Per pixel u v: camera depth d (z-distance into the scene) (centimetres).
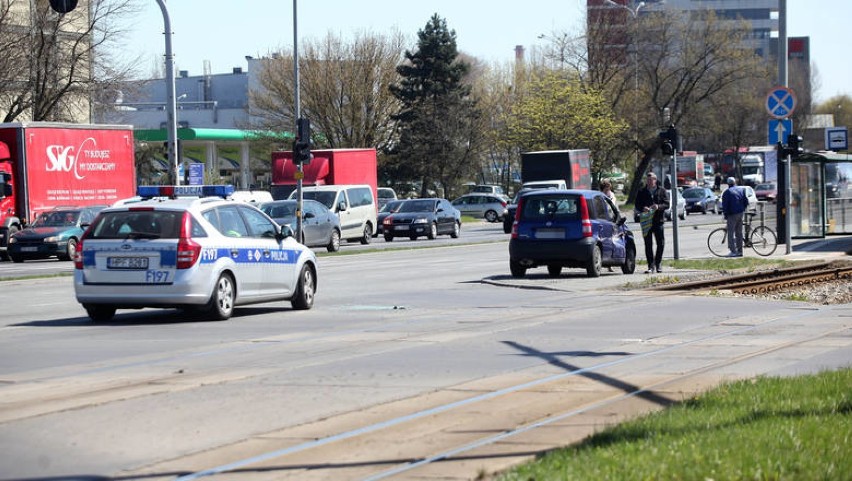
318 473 1318
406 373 2106
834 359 2272
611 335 2709
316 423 1634
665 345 2516
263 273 3306
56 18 9644
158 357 2356
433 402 1803
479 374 2095
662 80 15562
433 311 3369
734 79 15638
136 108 19800
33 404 1792
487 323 2997
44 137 7375
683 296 3831
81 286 3075
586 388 1934
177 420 1655
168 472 1334
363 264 6097
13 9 10019
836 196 7525
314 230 7175
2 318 3344
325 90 14800
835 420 1462
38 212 7338
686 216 12900
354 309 3472
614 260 4859
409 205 9275
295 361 2275
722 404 1611
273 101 15250
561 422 1619
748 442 1320
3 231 7169
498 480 1191
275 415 1694
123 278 3048
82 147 7644
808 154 7181
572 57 15838
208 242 3095
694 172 18538
